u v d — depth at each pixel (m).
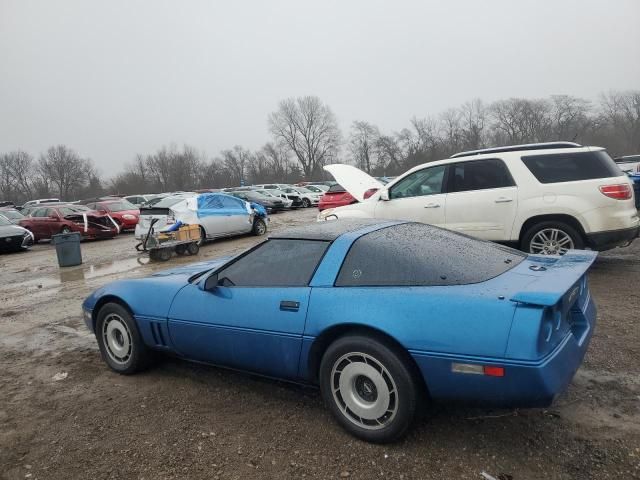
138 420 3.46
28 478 2.86
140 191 86.12
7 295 8.80
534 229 6.57
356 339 2.91
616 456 2.71
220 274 3.71
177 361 4.57
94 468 2.91
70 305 7.47
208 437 3.18
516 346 2.47
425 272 2.96
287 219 22.69
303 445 3.02
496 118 84.12
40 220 18.88
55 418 3.57
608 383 3.57
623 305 5.32
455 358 2.61
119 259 12.72
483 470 2.66
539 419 3.13
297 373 3.25
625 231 6.23
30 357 5.04
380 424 2.92
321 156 95.81
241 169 91.50
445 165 7.33
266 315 3.31
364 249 3.18
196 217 13.48
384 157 83.12
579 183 6.37
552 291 2.58
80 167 96.88
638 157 28.91
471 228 7.00
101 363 4.68
